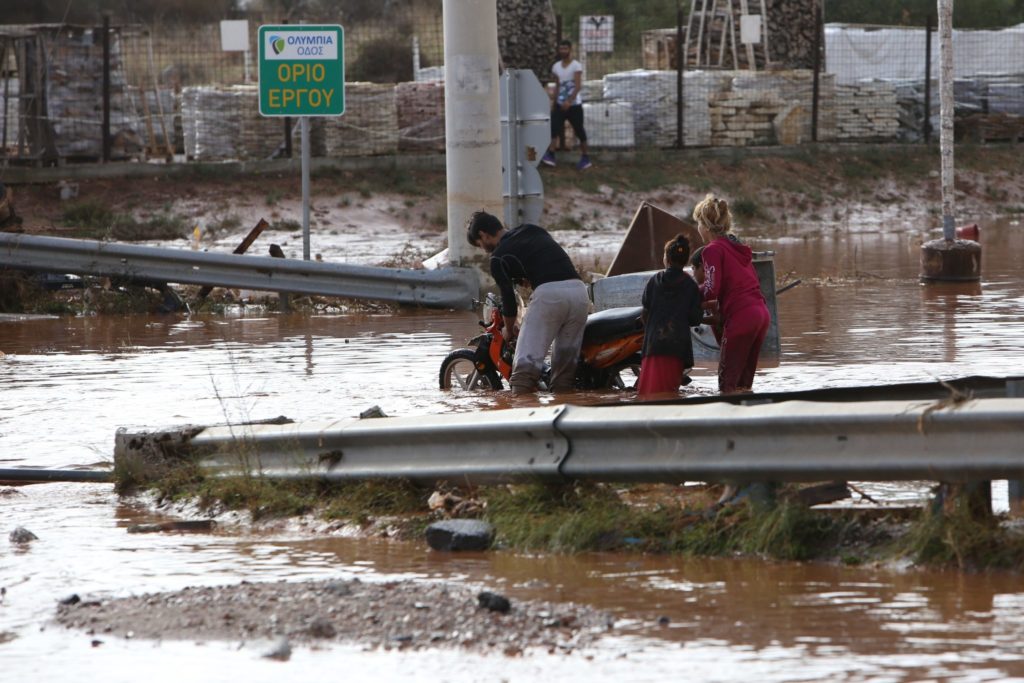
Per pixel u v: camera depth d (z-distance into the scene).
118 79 91.75
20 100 88.81
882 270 65.00
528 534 19.88
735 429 19.09
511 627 15.67
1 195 57.19
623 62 134.12
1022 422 16.94
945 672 13.91
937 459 17.66
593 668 14.30
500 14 102.19
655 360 29.06
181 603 16.94
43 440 29.28
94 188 87.81
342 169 94.25
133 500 24.42
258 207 88.31
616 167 100.44
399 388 35.69
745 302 30.47
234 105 95.75
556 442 20.86
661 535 19.59
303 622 15.99
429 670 14.34
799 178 103.62
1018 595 16.44
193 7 171.88
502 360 35.16
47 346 45.22
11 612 17.03
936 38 117.50
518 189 50.12
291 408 32.50
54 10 161.25
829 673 13.98
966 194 106.81
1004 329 43.44
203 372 38.88
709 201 30.94
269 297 57.47
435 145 98.62
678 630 15.53
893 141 112.56
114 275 55.50
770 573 17.94
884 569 17.86
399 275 54.06
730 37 114.44
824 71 113.38
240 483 23.55
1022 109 117.75
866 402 20.39
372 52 153.88
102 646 15.49
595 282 40.09
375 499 22.33
